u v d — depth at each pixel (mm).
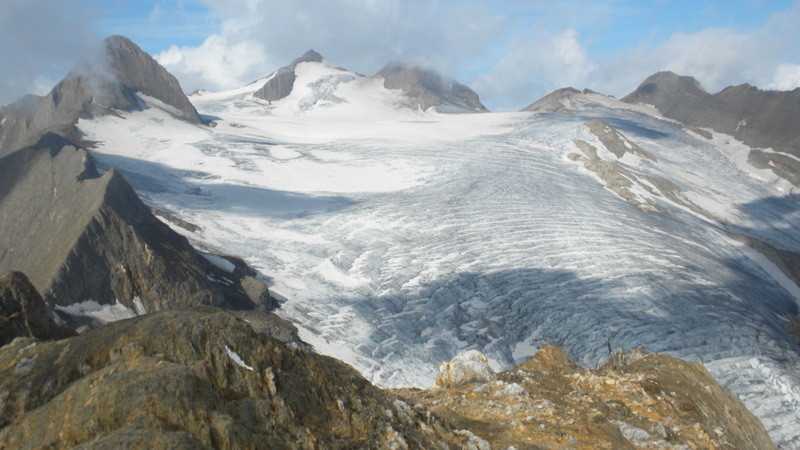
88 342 7016
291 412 6828
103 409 5855
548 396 12414
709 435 11250
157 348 6797
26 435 5883
